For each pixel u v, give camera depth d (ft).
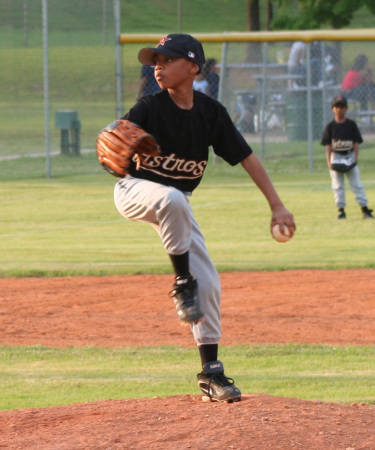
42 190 196.44
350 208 165.27
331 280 104.94
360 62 262.06
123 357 71.36
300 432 39.22
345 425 40.73
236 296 96.22
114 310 90.27
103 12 242.78
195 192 193.26
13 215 163.12
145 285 103.81
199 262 46.19
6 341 77.36
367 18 652.89
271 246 129.18
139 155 43.55
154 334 79.87
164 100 44.45
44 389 61.00
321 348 73.10
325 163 234.38
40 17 255.70
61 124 240.73
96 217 160.66
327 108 256.73
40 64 274.16
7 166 229.45
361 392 58.59
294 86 261.44
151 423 41.73
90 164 234.99
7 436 41.37
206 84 242.58
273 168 228.43
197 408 44.62
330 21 387.55
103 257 122.11
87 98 265.95
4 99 274.16
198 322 43.39
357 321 83.82
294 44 256.52
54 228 148.97
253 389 59.82
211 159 242.78
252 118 262.26
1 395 59.26
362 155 247.50
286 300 93.81
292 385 60.95
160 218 41.73
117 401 48.24
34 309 90.68
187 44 43.70
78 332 80.69
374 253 122.31
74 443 38.75
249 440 37.96
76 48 267.18
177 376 64.64
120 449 37.58
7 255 123.54
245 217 157.58
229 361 68.69
